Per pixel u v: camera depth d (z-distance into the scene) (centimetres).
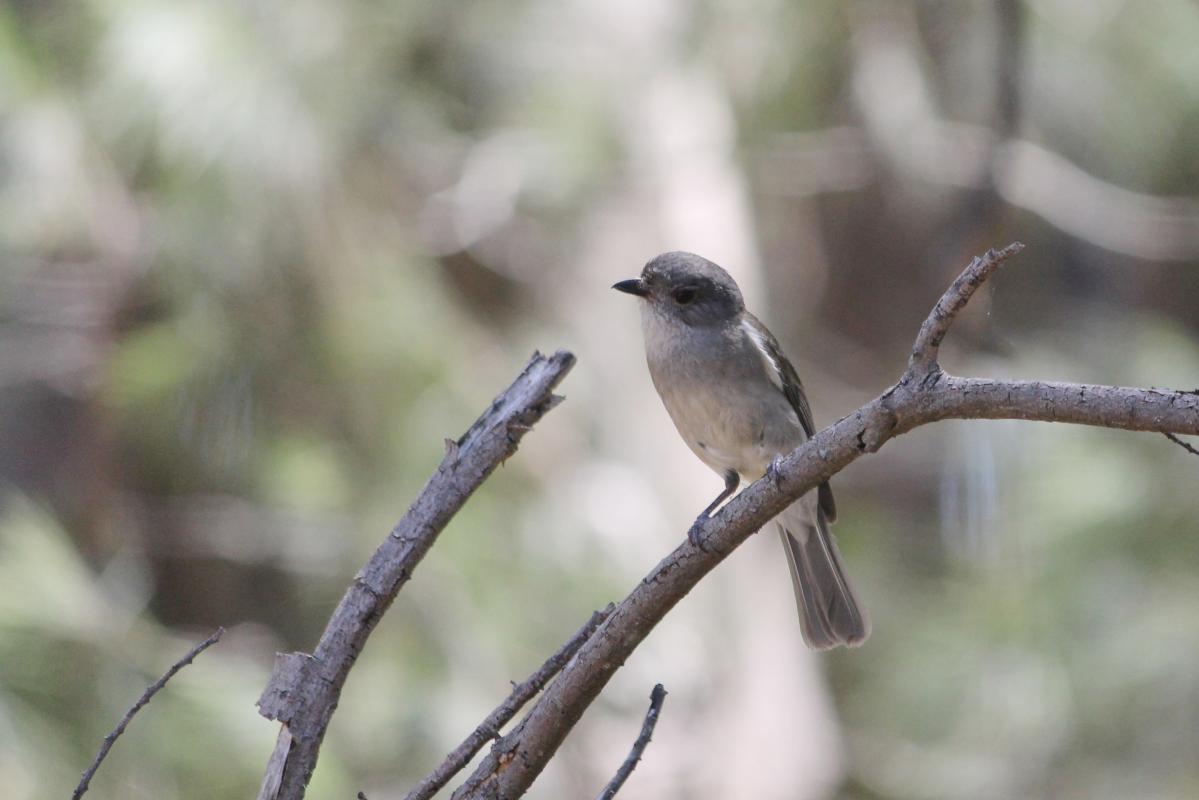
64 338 1198
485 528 1168
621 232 1322
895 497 1722
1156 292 1553
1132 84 1331
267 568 1261
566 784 1236
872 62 1321
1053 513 1159
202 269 1098
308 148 1078
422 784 457
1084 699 1154
